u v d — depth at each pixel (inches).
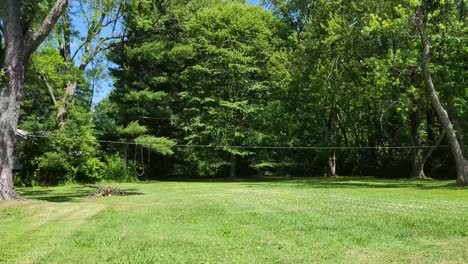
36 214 511.2
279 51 1641.2
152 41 1526.8
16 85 639.1
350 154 1690.5
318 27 1391.5
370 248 307.3
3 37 701.9
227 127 1542.8
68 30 1283.2
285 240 336.5
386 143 1656.0
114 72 1493.6
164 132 1633.9
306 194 761.6
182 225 412.5
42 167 1253.1
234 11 1640.0
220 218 450.9
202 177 1708.9
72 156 1316.4
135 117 1497.3
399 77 1095.0
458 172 976.9
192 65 1596.9
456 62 1028.5
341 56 1302.9
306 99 1526.8
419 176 1374.3
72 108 1309.1
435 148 1370.6
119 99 1491.1
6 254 305.6
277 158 1663.4
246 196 724.0
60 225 430.0
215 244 326.3
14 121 638.5
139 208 557.0
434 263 266.7
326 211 498.0
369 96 1285.7
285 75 1478.8
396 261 273.1
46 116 1288.1
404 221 415.5
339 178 1470.2
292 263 272.8
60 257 296.4
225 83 1600.6
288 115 1568.7
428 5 1039.6
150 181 1472.7
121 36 1512.1
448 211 495.2
